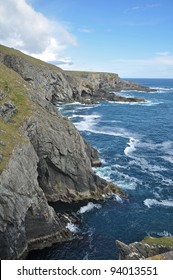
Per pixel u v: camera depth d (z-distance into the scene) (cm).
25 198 3178
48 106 5341
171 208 4084
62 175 4278
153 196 4391
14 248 2950
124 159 5822
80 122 9412
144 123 9719
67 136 4400
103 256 3108
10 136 3609
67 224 3638
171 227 3662
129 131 8406
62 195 4219
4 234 2864
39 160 4100
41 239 3294
